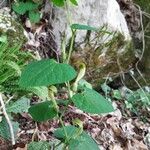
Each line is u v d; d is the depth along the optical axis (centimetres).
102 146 68
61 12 79
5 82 62
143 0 100
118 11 87
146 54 94
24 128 61
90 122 71
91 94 33
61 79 30
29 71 31
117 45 84
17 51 67
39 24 80
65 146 37
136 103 85
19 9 78
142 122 81
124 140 72
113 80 90
